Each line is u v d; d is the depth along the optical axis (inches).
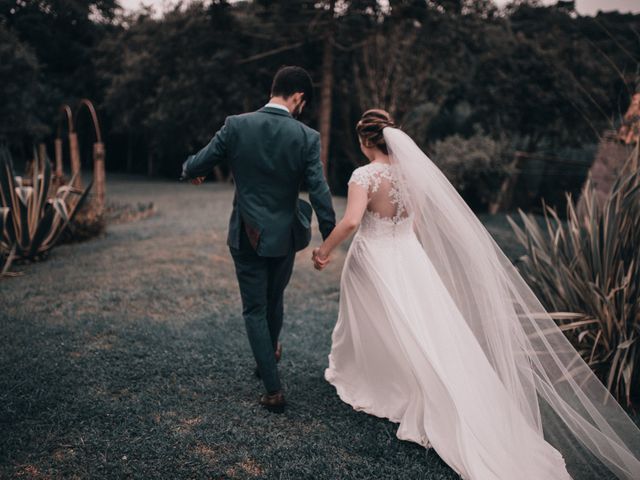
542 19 641.6
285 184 95.9
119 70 847.7
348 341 107.6
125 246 256.4
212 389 108.2
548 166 504.7
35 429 89.4
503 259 95.6
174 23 647.1
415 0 491.5
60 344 127.0
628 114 148.8
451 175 504.1
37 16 826.8
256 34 577.6
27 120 715.4
